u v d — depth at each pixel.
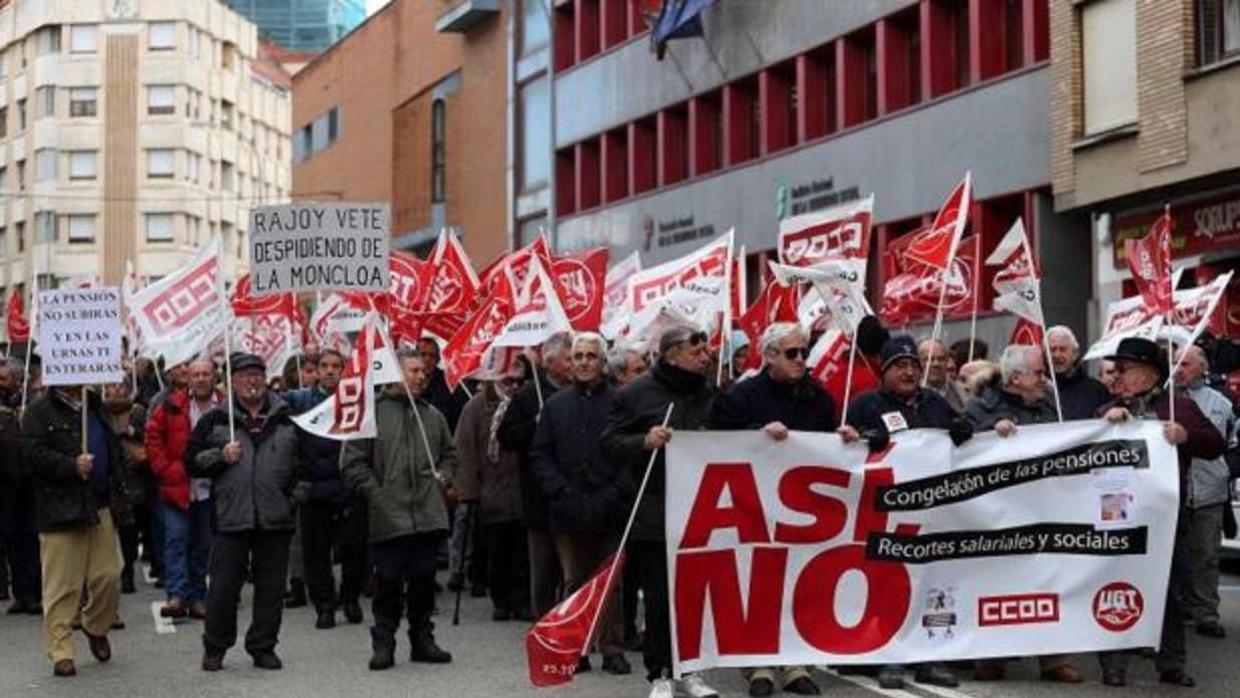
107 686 11.43
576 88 44.31
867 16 31.84
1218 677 10.96
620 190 42.59
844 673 11.19
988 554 10.59
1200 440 10.66
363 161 63.34
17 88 100.44
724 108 37.25
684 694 10.39
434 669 11.84
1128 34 25.03
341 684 11.30
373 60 61.81
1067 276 27.66
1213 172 23.33
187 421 14.90
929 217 30.14
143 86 97.25
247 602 16.34
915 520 10.52
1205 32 23.69
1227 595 15.06
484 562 16.38
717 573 10.30
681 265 15.55
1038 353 11.41
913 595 10.52
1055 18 26.41
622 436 10.41
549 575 13.16
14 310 23.53
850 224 12.02
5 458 15.12
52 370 11.84
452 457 12.12
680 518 10.23
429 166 55.53
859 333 11.65
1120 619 10.59
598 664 11.84
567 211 45.50
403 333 17.89
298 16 138.25
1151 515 10.59
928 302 16.08
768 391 10.52
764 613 10.36
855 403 10.85
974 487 10.59
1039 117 27.41
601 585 10.09
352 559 14.43
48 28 97.88
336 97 66.69
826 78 34.03
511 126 48.59
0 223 102.38
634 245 41.06
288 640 13.48
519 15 48.59
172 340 14.95
